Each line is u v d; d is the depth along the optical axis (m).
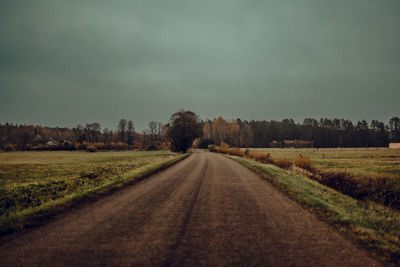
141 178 13.44
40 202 9.27
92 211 6.72
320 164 30.36
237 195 9.02
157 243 4.52
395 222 6.23
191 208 7.12
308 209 7.04
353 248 4.34
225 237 4.84
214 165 22.12
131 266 3.65
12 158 48.41
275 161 26.36
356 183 12.90
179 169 18.39
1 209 8.10
